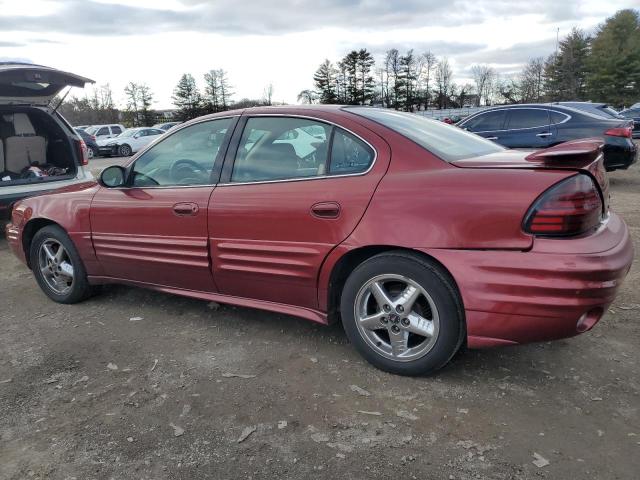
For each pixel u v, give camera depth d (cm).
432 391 286
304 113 330
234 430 259
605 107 951
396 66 7031
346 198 296
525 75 6775
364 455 238
